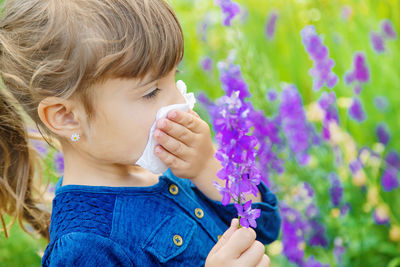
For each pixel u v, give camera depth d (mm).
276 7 2957
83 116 1238
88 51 1208
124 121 1227
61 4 1235
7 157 1413
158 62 1217
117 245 1231
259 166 1743
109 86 1214
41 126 1294
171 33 1231
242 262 1223
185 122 1248
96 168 1281
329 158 1918
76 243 1220
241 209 1195
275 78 2549
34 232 1569
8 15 1276
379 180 2031
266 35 2781
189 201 1317
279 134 1794
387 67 2352
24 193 1431
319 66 1775
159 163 1256
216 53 2545
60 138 1288
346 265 1834
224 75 1611
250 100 1762
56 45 1226
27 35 1249
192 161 1279
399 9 2609
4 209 1461
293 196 1805
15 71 1266
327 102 1810
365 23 2514
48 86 1233
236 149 1169
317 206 1813
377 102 2232
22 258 2057
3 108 1381
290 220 1759
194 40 2852
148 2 1230
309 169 1888
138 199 1274
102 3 1222
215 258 1225
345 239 1839
